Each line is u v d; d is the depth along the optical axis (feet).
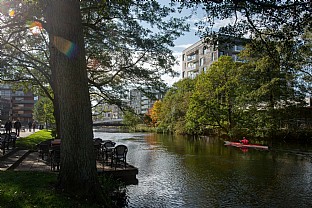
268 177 44.55
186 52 216.74
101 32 45.55
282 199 33.09
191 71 206.39
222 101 111.86
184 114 156.46
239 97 103.30
